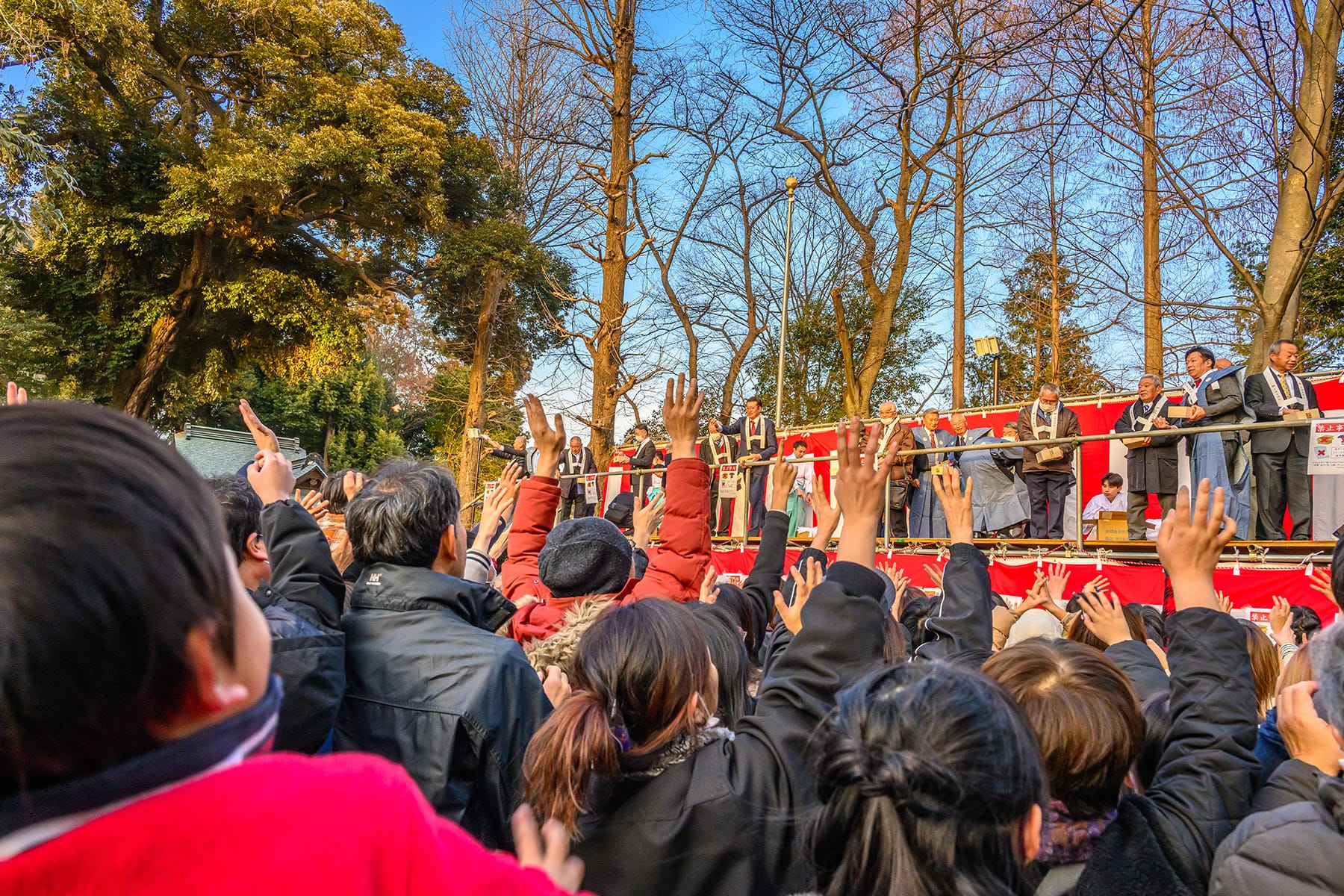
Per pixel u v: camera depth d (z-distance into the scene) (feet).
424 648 6.79
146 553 2.03
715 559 35.42
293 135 65.98
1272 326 28.63
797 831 5.03
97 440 2.13
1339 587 6.71
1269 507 25.04
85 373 73.87
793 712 5.60
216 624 2.20
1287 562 23.12
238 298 69.26
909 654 10.46
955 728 4.09
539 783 5.24
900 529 34.63
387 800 2.30
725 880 5.10
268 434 8.12
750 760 5.37
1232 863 4.86
